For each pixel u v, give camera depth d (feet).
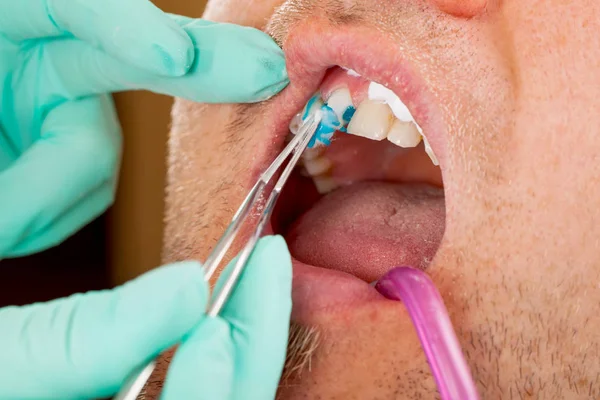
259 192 2.03
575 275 2.14
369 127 2.49
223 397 1.83
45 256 4.99
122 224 5.09
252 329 1.94
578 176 2.10
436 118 2.18
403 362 2.19
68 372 1.89
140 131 4.99
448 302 2.19
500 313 2.17
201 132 2.85
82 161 2.94
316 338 2.25
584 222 2.11
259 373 1.94
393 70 2.21
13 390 1.91
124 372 1.91
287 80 2.49
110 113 3.44
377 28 2.22
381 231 2.66
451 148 2.17
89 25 2.62
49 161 2.85
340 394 2.24
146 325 1.85
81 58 2.97
